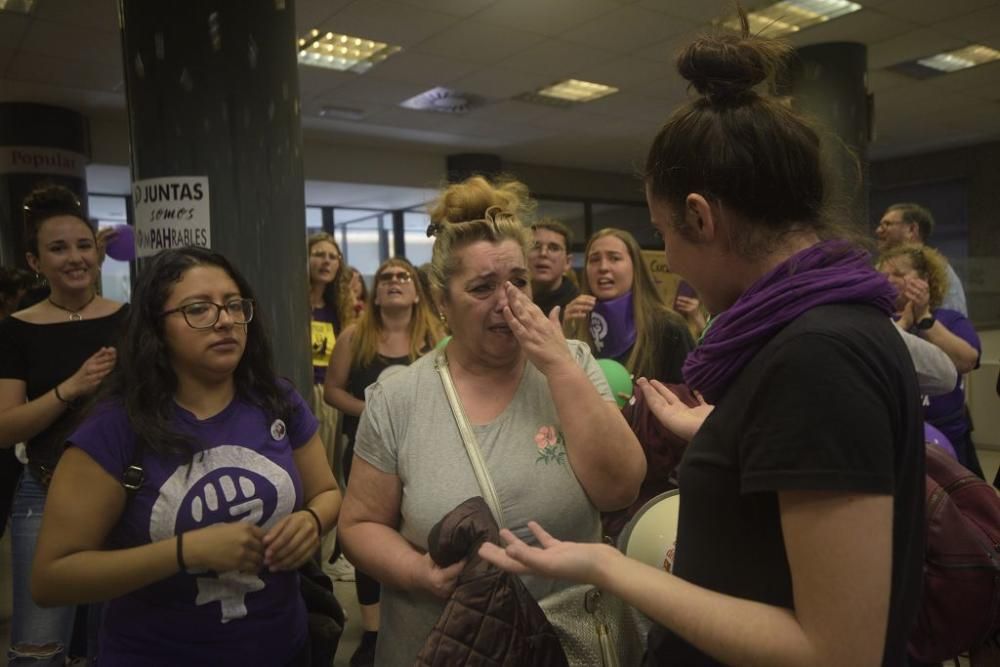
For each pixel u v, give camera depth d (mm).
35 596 1084
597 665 1041
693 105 731
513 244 1152
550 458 1117
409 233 10688
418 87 6133
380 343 2826
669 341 2221
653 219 772
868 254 706
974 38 5387
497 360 1179
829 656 570
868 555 566
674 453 1593
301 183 2301
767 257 700
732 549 674
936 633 1189
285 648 1237
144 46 2059
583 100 6773
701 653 757
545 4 4438
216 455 1184
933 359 1737
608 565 702
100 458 1104
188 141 2064
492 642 934
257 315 1311
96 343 1825
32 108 6070
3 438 1601
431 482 1106
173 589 1140
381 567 1108
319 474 1382
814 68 5402
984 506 1314
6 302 3578
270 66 2162
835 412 577
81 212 1926
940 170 10219
